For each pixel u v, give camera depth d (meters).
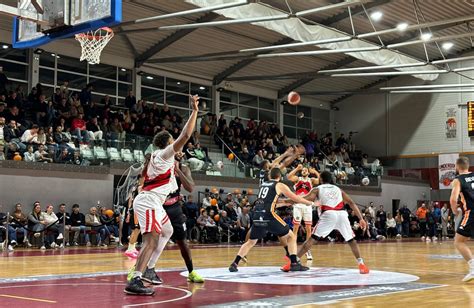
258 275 8.80
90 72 26.11
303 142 31.70
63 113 22.34
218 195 23.00
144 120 25.06
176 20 24.86
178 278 8.28
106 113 23.95
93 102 25.64
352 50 21.70
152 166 6.56
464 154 32.50
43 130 19.84
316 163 27.77
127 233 19.20
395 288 7.19
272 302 5.86
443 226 29.22
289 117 35.12
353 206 9.62
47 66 24.67
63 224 17.28
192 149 24.22
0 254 14.06
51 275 8.72
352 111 37.22
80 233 18.48
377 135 36.06
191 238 21.34
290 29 21.98
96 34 16.31
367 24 27.36
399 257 13.80
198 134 27.16
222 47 28.03
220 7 17.38
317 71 29.38
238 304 5.70
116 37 25.52
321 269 10.02
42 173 19.06
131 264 10.94
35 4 10.72
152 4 23.11
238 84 32.06
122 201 18.67
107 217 18.78
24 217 17.47
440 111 33.56
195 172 23.56
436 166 33.56
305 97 36.00
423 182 33.78
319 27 23.17
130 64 27.33
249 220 22.33
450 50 32.00
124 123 24.17
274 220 9.27
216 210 21.91
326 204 9.57
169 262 11.62
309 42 21.19
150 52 26.86
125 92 27.34
